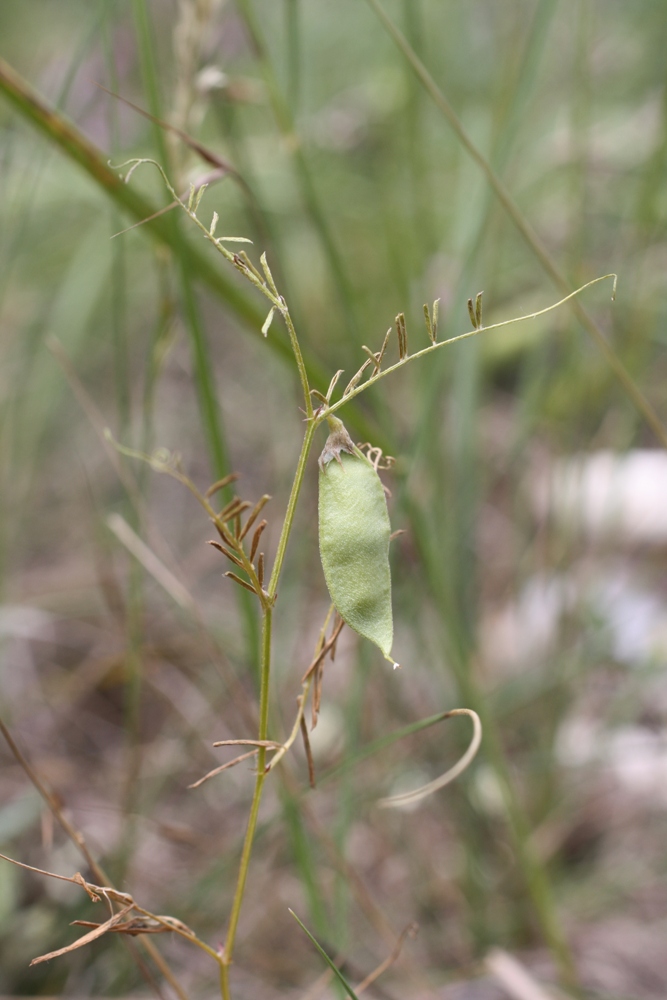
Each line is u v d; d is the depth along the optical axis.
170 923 0.33
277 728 0.41
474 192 0.54
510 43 0.58
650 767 0.56
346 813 0.42
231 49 0.72
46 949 0.43
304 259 0.80
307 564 0.62
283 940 0.48
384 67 0.71
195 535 0.75
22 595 0.66
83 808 0.45
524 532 0.65
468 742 0.50
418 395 0.53
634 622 0.61
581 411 0.59
